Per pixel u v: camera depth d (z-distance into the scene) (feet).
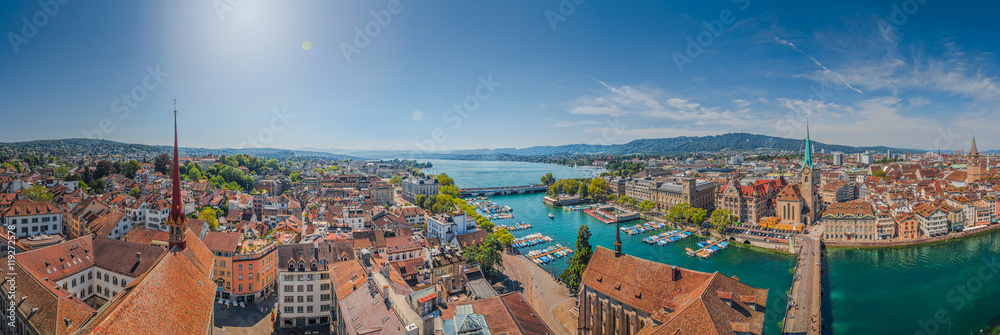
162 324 199.52
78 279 368.07
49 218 528.22
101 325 161.89
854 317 428.56
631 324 316.81
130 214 631.56
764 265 598.34
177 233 285.23
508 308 264.11
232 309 407.23
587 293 358.23
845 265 591.37
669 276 306.96
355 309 268.41
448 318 246.27
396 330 219.61
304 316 381.81
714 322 233.76
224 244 424.87
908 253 646.33
